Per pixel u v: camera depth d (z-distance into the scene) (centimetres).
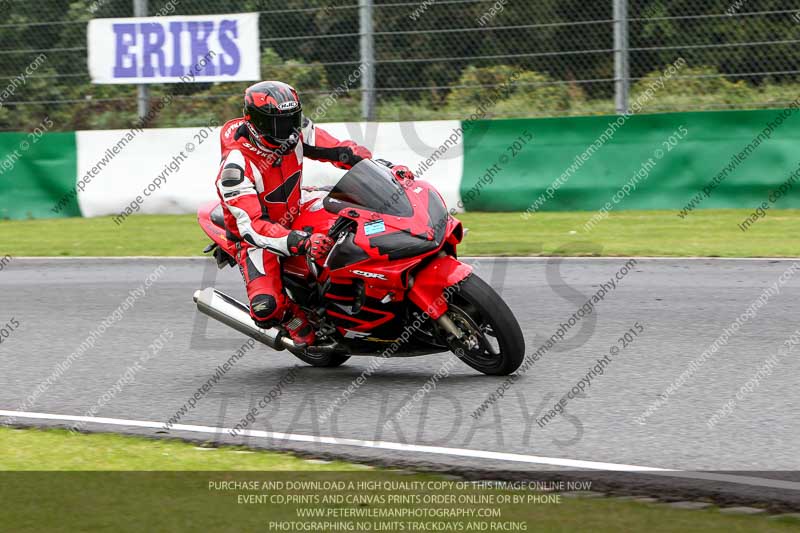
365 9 4738
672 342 2542
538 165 4475
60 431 2028
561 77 4856
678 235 3944
